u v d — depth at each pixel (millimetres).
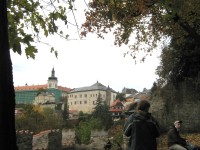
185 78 29203
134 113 8758
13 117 5285
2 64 5230
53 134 21484
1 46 5246
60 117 68375
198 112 28266
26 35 7477
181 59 29188
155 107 30391
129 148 8570
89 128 42562
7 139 5145
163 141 25719
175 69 29578
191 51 28516
